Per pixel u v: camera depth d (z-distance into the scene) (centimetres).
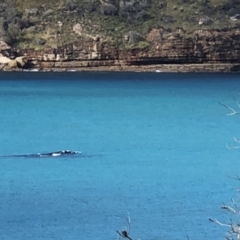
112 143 9312
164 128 11231
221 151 8519
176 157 8088
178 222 5266
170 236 5019
